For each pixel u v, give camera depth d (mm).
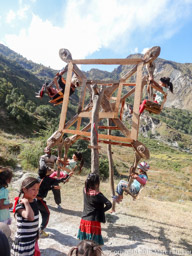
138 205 8023
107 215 6445
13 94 62562
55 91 5598
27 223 2584
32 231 2617
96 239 3277
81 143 21031
